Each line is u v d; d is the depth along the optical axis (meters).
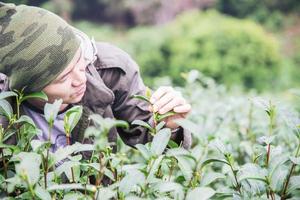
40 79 1.45
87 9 14.95
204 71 9.91
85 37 1.73
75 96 1.52
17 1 4.22
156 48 10.80
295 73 12.05
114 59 1.73
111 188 1.22
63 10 13.61
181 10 14.59
